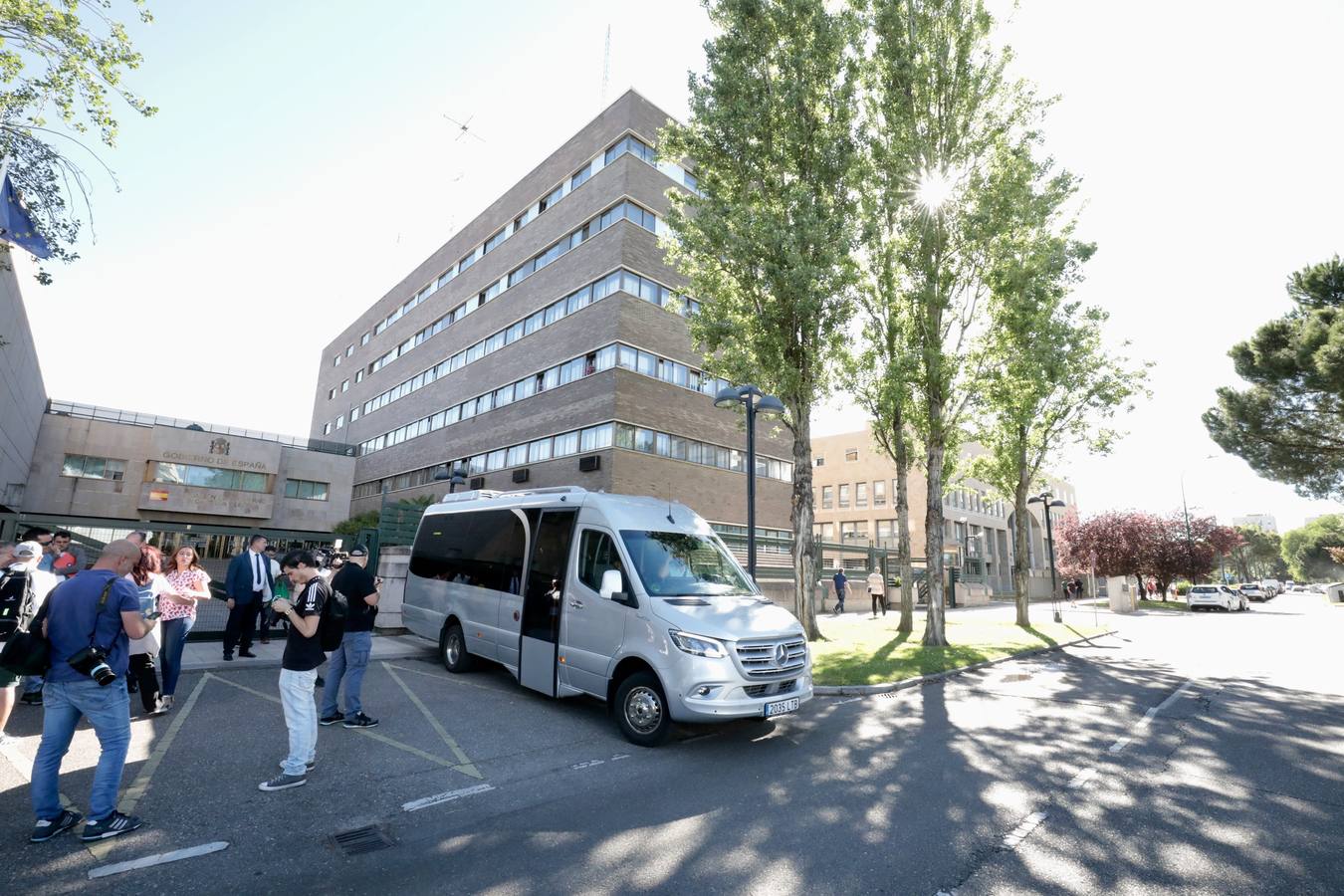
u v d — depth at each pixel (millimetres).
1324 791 4984
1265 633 19016
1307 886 3475
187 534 10500
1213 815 4496
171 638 7000
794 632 6605
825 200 13750
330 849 3836
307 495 41906
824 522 50562
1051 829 4238
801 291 12977
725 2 13727
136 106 9344
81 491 33906
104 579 4027
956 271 15102
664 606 6387
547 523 8188
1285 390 24703
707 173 14727
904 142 14352
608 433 23938
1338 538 78125
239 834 3998
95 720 3926
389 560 13406
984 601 38875
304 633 5082
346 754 5676
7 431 23250
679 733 6777
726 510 27672
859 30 13852
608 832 4156
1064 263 15375
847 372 15188
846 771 5527
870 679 9758
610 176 26719
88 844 3799
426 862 3689
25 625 5305
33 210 8922
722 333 13906
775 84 13844
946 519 46219
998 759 5895
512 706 7641
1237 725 7195
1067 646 15430
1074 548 40750
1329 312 23047
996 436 21672
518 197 32938
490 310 33312
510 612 8312
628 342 24844
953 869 3656
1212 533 40594
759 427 30141
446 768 5430
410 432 39031
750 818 4410
